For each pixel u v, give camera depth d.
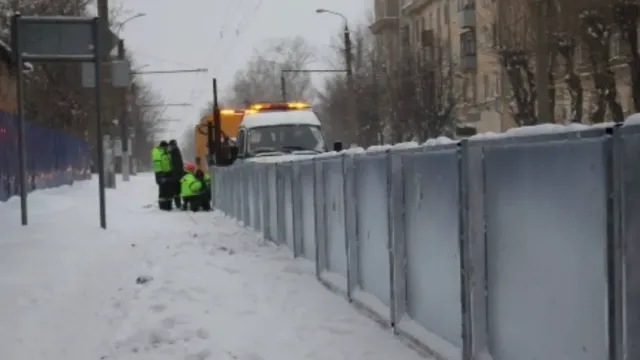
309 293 8.59
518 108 33.06
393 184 6.61
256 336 6.70
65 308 7.67
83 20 13.94
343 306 7.82
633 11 25.64
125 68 23.84
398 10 69.25
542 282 4.32
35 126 23.45
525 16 31.72
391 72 49.47
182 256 11.90
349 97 41.94
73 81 38.06
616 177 3.66
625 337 3.64
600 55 27.23
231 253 12.35
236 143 21.30
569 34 28.30
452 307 5.52
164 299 8.33
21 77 13.51
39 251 10.55
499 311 4.88
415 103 44.06
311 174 10.03
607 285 3.70
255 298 8.40
